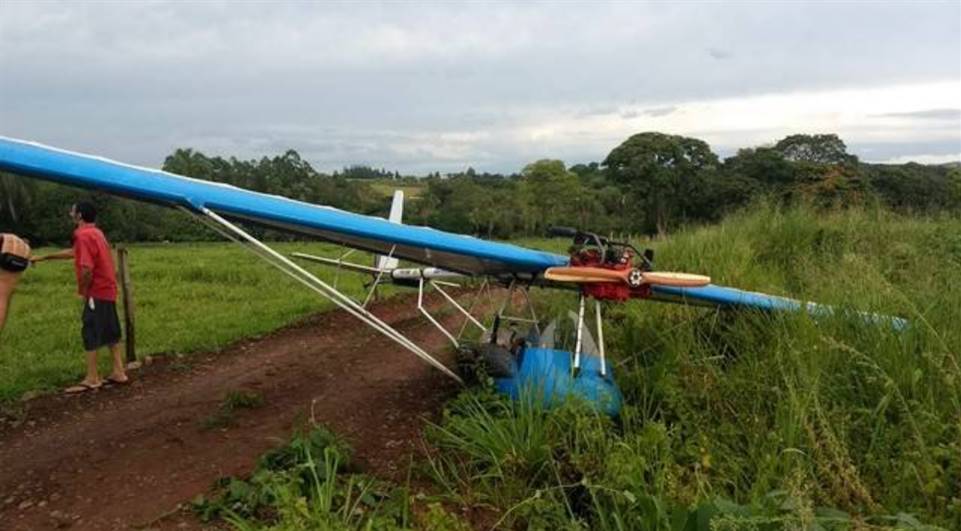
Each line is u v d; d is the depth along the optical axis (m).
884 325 4.85
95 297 6.39
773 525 3.05
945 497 3.49
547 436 4.21
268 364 7.28
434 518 3.46
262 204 4.75
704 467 3.84
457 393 5.87
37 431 5.34
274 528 3.32
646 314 6.45
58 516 3.97
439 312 10.21
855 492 3.51
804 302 5.40
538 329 6.52
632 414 4.64
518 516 3.75
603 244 5.32
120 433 5.22
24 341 8.22
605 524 3.44
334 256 17.42
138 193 4.46
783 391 4.50
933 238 8.75
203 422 5.37
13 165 4.15
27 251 5.95
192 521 3.84
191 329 8.93
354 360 7.34
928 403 4.07
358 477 4.13
